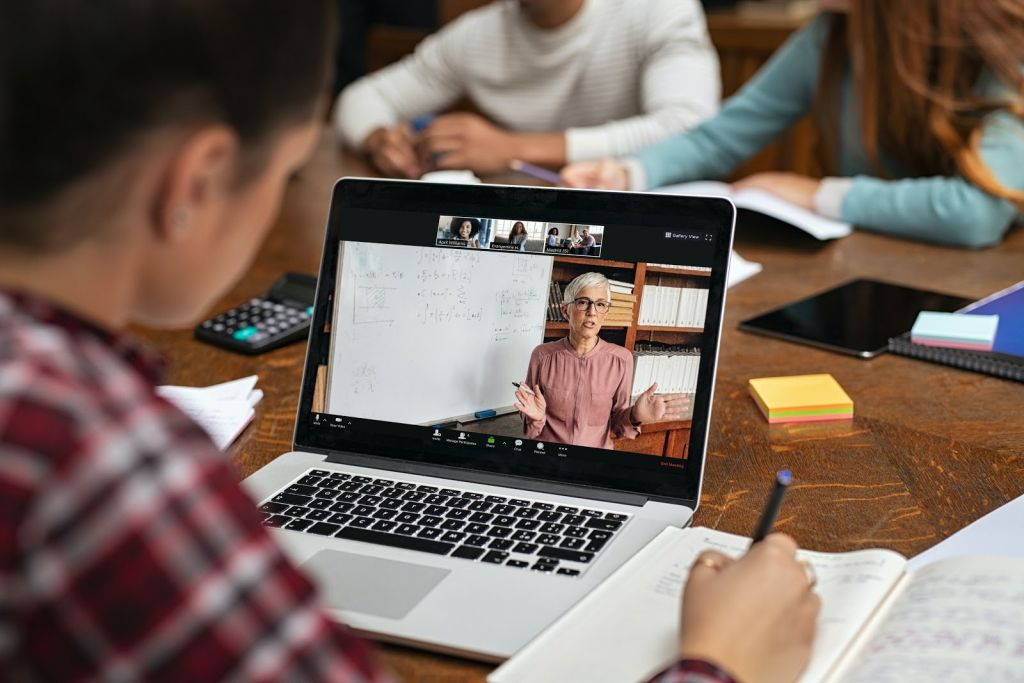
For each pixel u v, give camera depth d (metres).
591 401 0.86
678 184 1.96
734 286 1.39
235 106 0.44
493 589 0.70
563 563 0.73
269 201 0.52
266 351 1.18
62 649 0.38
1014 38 1.65
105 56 0.40
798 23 2.89
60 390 0.39
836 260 1.50
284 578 0.41
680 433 0.83
